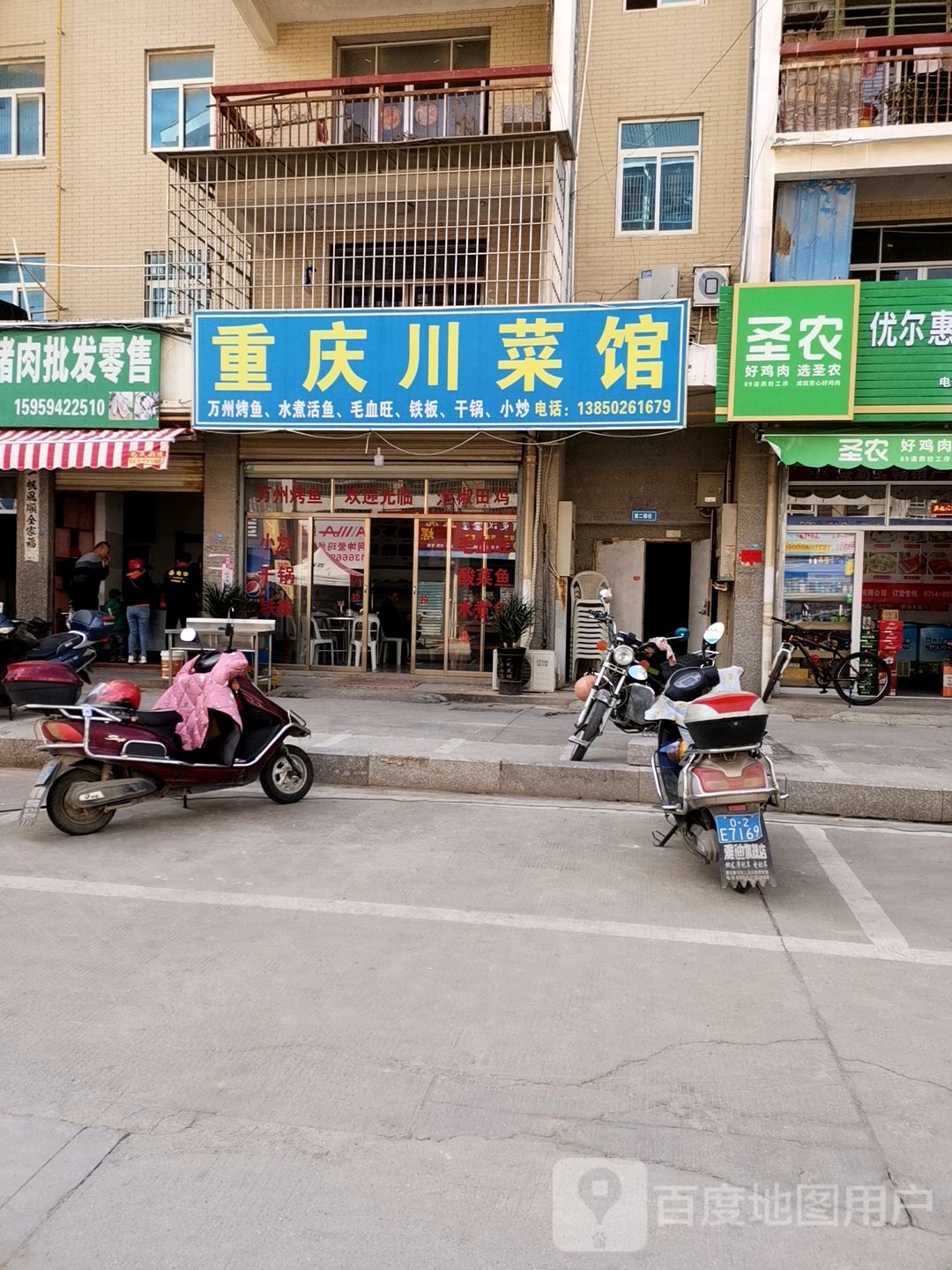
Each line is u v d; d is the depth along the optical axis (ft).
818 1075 10.13
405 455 39.93
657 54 38.14
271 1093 9.64
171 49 42.32
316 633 41.65
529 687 37.83
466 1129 9.06
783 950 13.57
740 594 37.17
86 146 42.78
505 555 39.99
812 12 37.29
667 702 18.08
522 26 39.96
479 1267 7.27
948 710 35.12
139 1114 9.23
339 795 22.94
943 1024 11.37
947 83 34.88
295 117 39.24
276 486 41.50
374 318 34.99
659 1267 7.33
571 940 13.76
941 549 41.14
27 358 37.99
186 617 41.45
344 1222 7.73
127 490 42.50
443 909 14.93
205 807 21.45
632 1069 10.20
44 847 18.11
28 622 31.35
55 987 11.97
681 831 17.79
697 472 40.19
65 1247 7.42
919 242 38.06
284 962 12.80
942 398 32.86
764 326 33.37
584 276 38.99
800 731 30.19
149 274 42.45
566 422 33.96
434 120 37.76
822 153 34.60
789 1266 7.39
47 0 42.75
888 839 19.80
